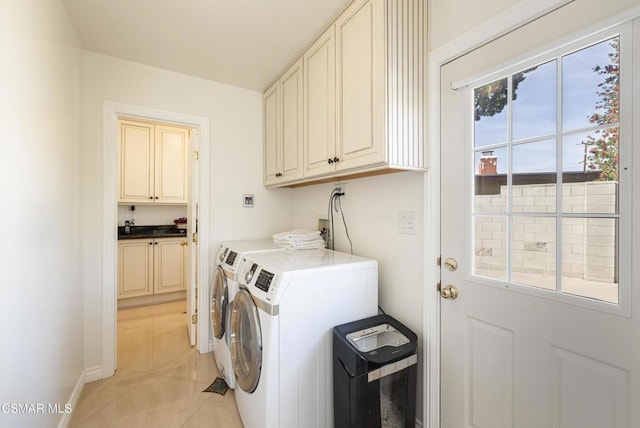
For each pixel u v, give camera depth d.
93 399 1.79
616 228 0.88
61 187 1.47
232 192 2.55
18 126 1.00
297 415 1.32
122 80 2.08
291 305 1.30
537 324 1.06
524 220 1.10
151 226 3.93
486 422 1.21
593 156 0.92
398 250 1.61
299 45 1.89
